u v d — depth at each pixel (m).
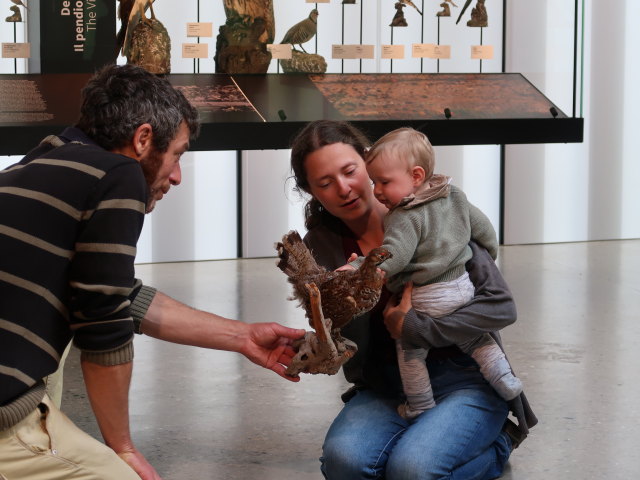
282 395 3.90
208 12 5.10
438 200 2.64
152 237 6.71
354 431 2.70
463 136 4.79
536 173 7.29
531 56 5.22
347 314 2.28
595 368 4.19
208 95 4.70
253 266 6.59
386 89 5.04
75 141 2.06
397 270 2.54
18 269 1.93
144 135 2.08
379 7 5.29
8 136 4.11
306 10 5.15
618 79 7.29
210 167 6.74
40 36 4.70
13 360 1.92
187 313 2.51
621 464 3.14
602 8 7.14
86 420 3.59
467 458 2.68
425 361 2.78
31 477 1.98
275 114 4.57
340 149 2.61
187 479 3.05
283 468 3.15
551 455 3.21
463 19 5.39
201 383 4.05
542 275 6.20
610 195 7.42
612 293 5.69
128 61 4.84
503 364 2.73
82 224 1.97
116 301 2.02
